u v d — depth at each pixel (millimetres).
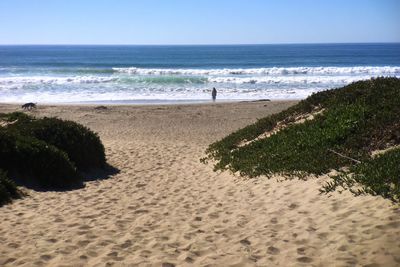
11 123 14367
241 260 5531
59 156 11320
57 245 6348
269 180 9711
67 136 12812
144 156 15508
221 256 5734
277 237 6215
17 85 44281
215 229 6957
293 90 41531
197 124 25047
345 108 11602
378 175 7328
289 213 7262
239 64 87000
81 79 48219
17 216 7980
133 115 27562
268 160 10922
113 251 6059
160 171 13047
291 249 5699
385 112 10344
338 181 7949
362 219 6125
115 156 15445
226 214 7836
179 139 20422
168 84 46594
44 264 5641
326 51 168625
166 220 7656
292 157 10367
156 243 6371
